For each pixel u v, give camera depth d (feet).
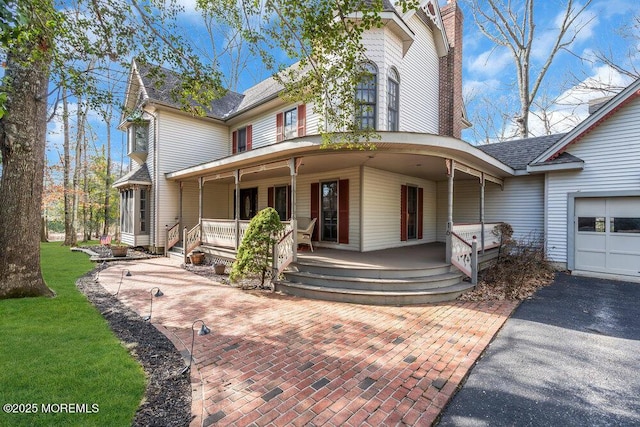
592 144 28.37
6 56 16.97
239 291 21.95
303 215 34.99
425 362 11.50
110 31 14.89
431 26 37.17
